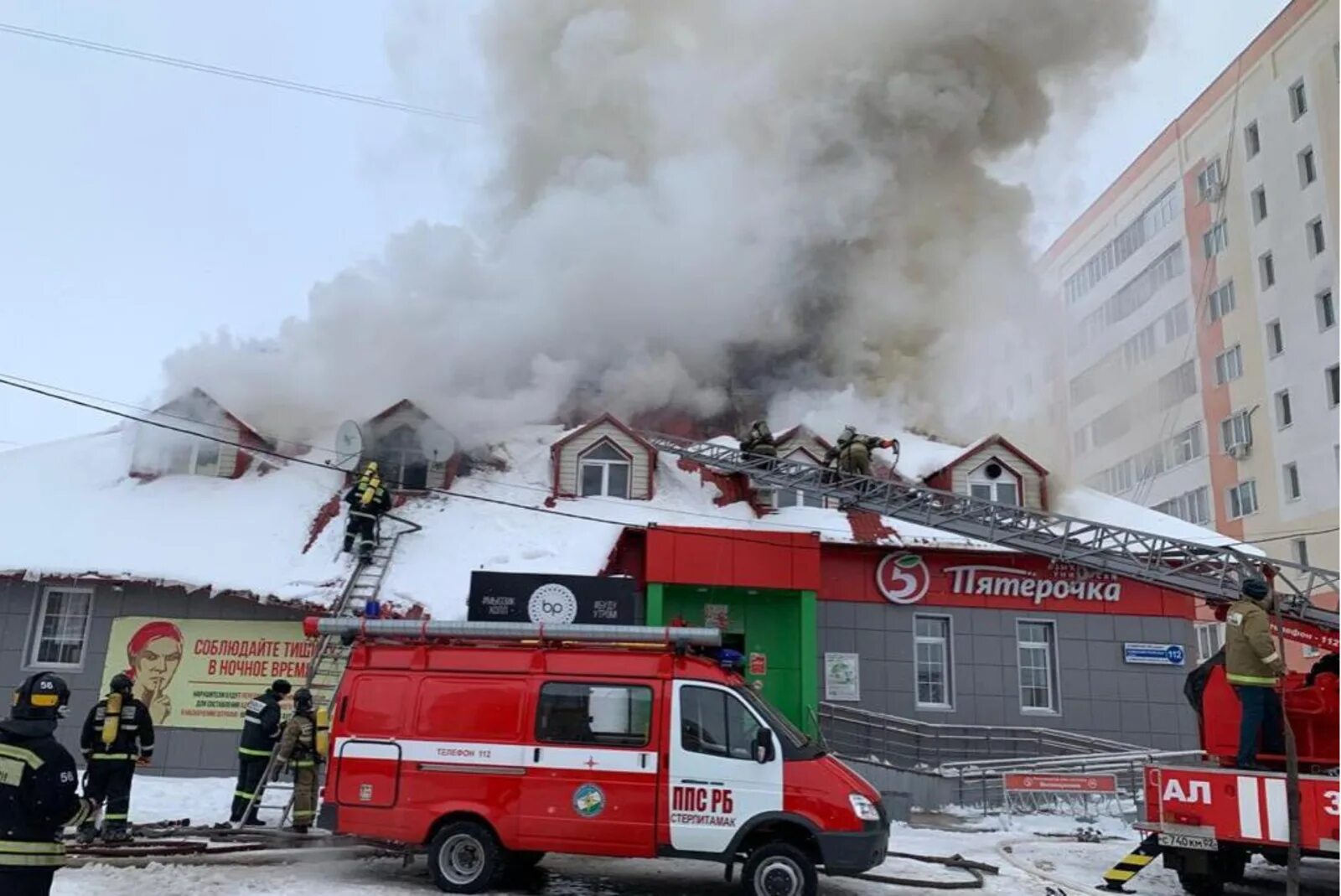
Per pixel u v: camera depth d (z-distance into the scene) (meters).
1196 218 43.12
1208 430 41.22
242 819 10.70
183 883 8.04
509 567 15.15
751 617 16.50
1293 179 37.16
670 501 17.67
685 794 8.13
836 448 16.88
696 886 8.95
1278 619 8.92
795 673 16.27
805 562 15.94
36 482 17.28
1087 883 9.56
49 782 5.00
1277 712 9.18
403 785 8.49
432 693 8.72
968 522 14.52
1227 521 39.53
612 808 8.20
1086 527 13.79
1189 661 16.91
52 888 7.70
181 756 14.91
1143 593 17.17
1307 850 8.29
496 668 8.75
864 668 16.58
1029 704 16.80
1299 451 35.94
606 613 14.00
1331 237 35.16
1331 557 33.84
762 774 8.09
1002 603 17.02
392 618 14.25
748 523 16.94
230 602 15.41
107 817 9.46
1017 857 11.02
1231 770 8.76
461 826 8.32
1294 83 37.41
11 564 14.98
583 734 8.42
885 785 15.05
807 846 8.06
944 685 16.77
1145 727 16.62
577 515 16.72
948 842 11.91
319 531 16.09
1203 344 42.06
